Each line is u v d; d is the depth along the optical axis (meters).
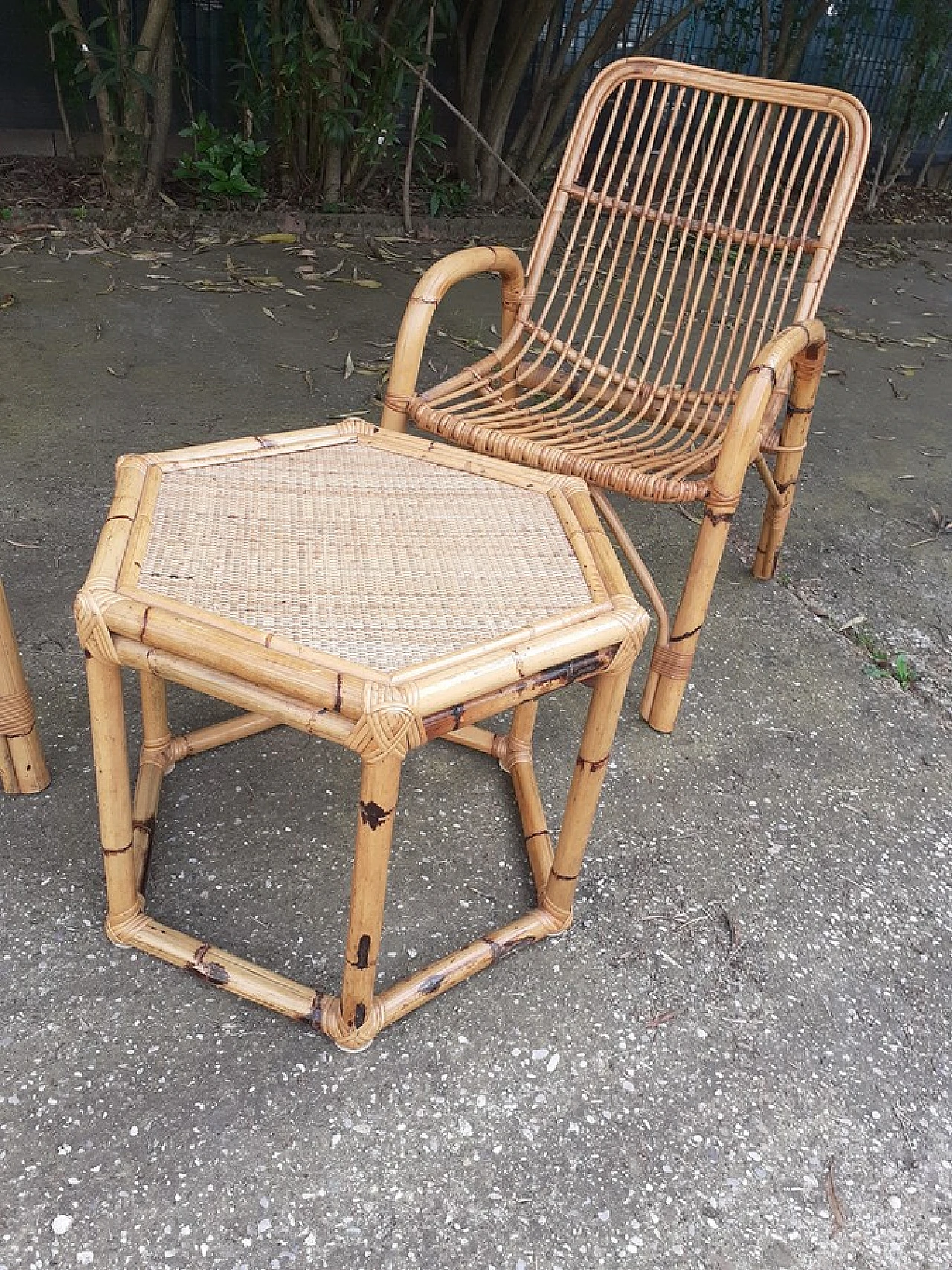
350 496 1.16
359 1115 1.02
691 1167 1.01
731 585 2.02
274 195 3.90
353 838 1.34
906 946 1.29
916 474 2.56
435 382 2.71
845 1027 1.17
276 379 2.61
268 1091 1.03
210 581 0.96
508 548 1.10
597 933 1.25
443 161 4.46
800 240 1.71
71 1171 0.95
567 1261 0.93
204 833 1.32
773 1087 1.10
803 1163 1.03
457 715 0.88
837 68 5.06
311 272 3.39
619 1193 0.98
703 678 1.73
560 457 1.42
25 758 1.30
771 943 1.27
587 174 4.18
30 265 3.12
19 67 3.87
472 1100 1.04
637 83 1.74
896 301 3.92
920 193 5.43
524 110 4.55
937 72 5.08
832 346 3.32
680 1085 1.08
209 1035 1.08
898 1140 1.06
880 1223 0.98
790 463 1.84
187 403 2.43
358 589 0.98
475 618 0.96
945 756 1.63
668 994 1.18
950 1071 1.14
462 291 3.42
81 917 1.18
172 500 1.08
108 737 0.99
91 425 2.28
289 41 3.50
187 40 3.93
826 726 1.66
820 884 1.36
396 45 3.58
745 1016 1.17
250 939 1.19
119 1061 1.04
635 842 1.39
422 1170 0.98
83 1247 0.90
